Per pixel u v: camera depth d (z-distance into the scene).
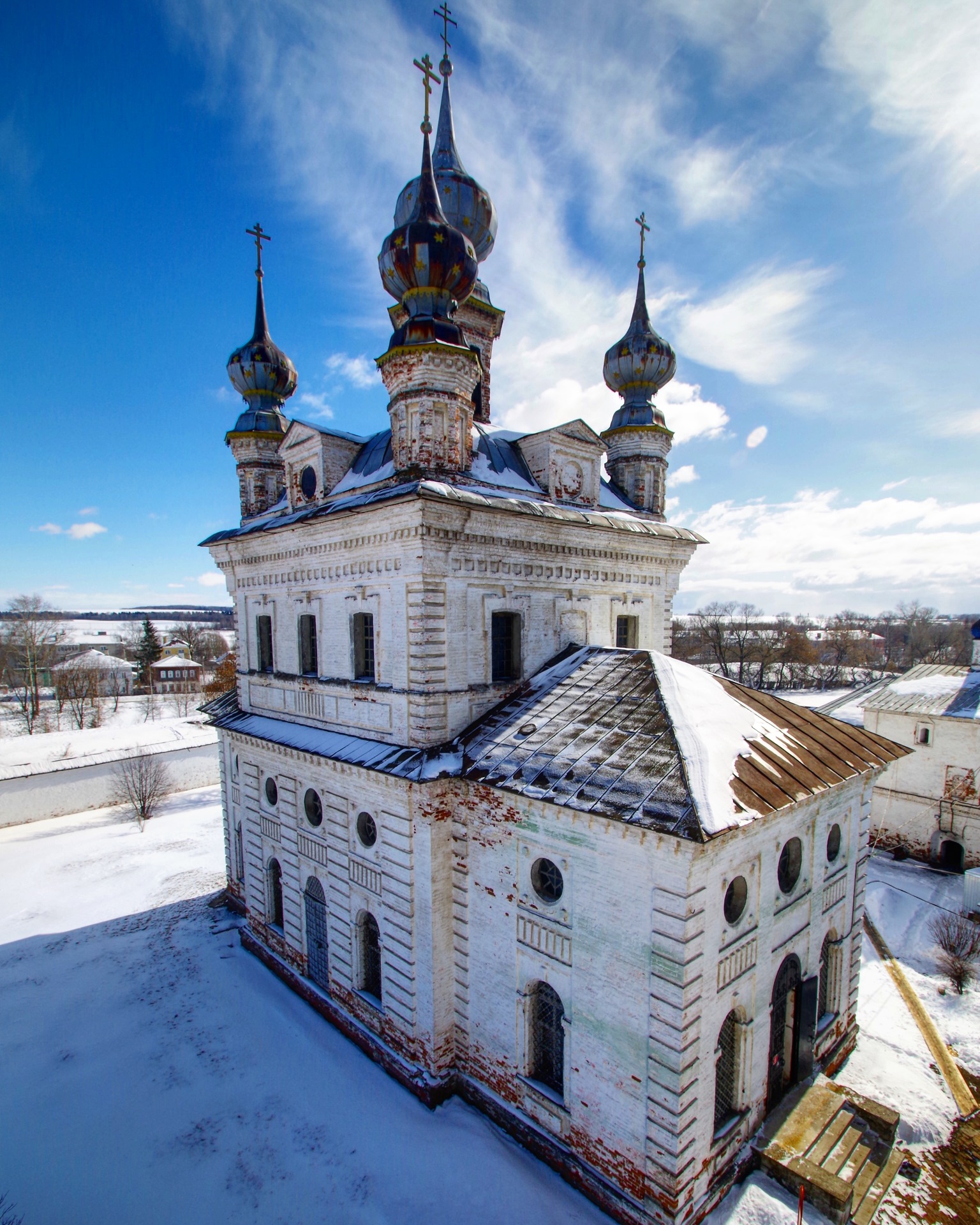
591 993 12.05
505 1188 12.47
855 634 144.00
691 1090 10.88
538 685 16.88
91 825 39.88
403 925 15.37
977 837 30.86
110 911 26.81
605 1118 11.92
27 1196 12.89
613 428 23.34
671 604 22.23
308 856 19.16
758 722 14.76
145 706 85.12
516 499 16.69
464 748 15.16
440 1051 15.09
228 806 25.50
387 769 14.88
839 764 14.34
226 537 21.97
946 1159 13.45
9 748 44.84
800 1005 14.20
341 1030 17.80
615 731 13.43
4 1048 17.47
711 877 10.99
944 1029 18.34
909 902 27.00
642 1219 11.30
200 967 21.50
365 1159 13.39
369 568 16.70
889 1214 12.16
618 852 11.41
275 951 21.42
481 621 16.33
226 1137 14.18
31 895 29.27
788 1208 11.69
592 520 18.08
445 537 15.16
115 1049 17.27
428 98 16.19
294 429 19.78
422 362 15.54
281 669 21.22
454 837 14.95
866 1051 16.91
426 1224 11.90
